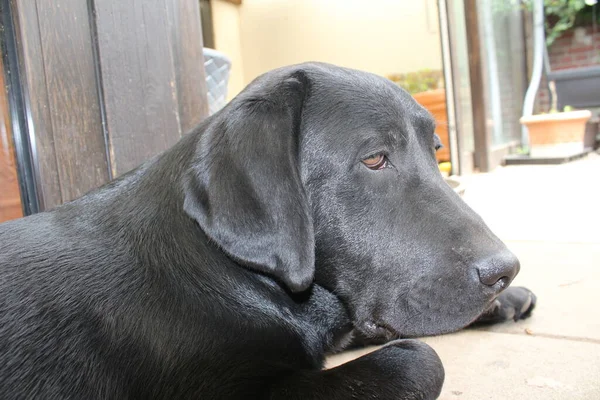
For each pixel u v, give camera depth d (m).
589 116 2.19
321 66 0.63
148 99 0.91
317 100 0.60
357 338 0.72
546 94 2.71
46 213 0.63
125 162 0.88
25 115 0.79
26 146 0.80
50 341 0.54
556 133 2.14
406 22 2.49
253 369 0.55
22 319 0.55
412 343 0.58
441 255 0.57
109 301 0.55
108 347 0.54
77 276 0.57
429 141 0.62
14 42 0.78
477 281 0.56
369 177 0.59
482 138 2.03
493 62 2.21
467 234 0.57
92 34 0.85
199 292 0.56
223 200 0.54
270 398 0.54
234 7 2.78
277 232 0.54
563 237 1.06
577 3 2.68
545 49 2.67
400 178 0.59
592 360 0.65
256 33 2.80
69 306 0.55
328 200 0.59
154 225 0.59
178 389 0.53
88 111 0.84
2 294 0.56
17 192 0.82
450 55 1.87
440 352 0.69
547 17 2.79
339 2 2.61
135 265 0.57
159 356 0.54
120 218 0.60
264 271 0.55
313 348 0.61
